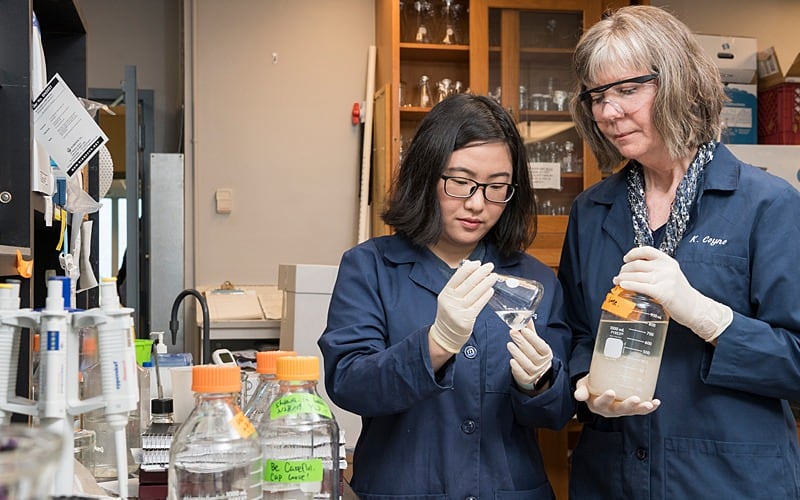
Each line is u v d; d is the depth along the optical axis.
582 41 1.60
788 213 1.53
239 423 1.08
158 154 4.08
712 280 1.56
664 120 1.51
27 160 1.35
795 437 1.63
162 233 4.07
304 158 4.31
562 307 1.74
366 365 1.47
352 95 4.36
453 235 1.61
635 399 1.43
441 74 4.33
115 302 1.09
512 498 1.58
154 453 1.34
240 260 4.23
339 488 1.30
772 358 1.46
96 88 4.48
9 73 1.35
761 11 4.80
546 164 4.20
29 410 1.03
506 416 1.62
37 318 1.04
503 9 4.15
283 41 4.29
